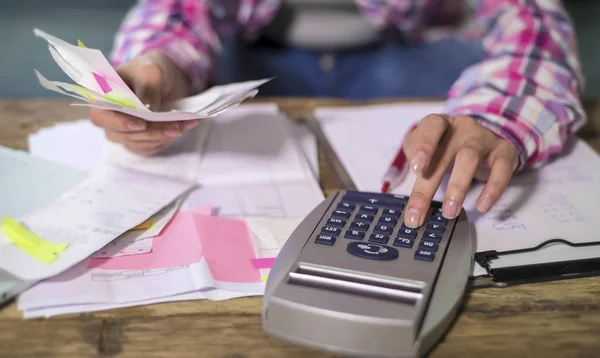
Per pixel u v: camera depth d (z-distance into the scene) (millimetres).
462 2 1414
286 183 685
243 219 600
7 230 548
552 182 685
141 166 697
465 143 621
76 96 579
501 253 548
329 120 871
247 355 444
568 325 474
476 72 815
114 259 532
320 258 492
